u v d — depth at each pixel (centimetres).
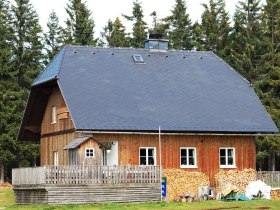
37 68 7969
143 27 8844
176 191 4838
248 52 7719
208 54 5816
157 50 5634
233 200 4562
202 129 4916
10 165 8094
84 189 4356
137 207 4078
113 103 4866
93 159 4528
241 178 5053
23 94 7600
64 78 4953
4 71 7369
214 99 5259
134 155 4791
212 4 8275
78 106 4725
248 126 5091
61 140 5088
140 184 4506
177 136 4950
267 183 5106
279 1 7706
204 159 5025
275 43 7662
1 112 7212
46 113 5431
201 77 5491
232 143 5138
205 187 4809
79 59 5244
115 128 4650
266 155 7188
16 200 4731
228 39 8094
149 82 5234
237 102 5309
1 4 8231
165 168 4884
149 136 4853
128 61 5419
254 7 7994
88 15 8425
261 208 3944
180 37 8600
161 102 5050
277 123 6988
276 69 7012
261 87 7344
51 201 4284
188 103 5131
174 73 5441
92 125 4597
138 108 4906
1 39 7569
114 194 4428
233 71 5688
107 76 5147
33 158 7769
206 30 8256
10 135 7225
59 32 8450
